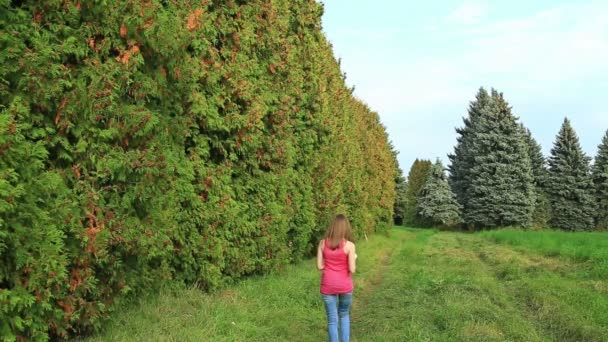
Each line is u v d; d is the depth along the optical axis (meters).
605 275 13.18
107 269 6.51
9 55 5.04
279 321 8.14
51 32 5.75
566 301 10.34
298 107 14.44
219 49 10.33
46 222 5.26
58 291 5.54
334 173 18.14
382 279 14.31
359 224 27.14
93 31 6.21
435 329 8.21
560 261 16.92
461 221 58.25
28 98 5.32
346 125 22.91
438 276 13.40
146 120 6.36
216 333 7.10
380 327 8.43
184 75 8.05
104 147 6.13
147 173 6.36
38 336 5.29
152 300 7.90
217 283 9.47
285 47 12.82
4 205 4.52
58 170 5.81
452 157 65.50
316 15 17.27
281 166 12.37
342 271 7.33
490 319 8.71
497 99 55.38
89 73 5.92
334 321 7.22
